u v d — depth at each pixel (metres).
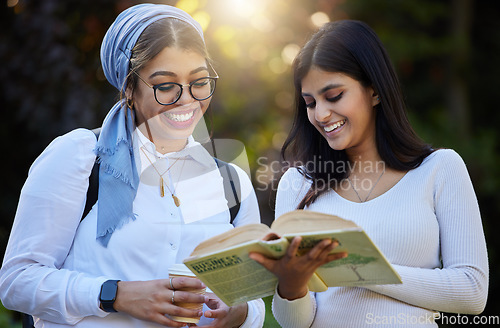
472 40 10.05
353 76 2.66
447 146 8.94
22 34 6.43
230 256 2.21
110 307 2.60
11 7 6.62
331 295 2.65
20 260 2.67
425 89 9.67
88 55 6.47
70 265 2.74
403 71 9.30
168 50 2.73
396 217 2.60
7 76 6.50
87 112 6.17
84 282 2.63
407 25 9.48
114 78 2.93
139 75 2.76
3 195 6.79
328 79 2.65
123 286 2.62
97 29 6.39
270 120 7.34
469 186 2.63
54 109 6.40
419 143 2.71
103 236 2.70
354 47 2.66
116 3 6.32
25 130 6.86
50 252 2.69
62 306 2.62
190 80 2.77
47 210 2.67
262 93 7.33
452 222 2.57
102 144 2.77
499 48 10.03
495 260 8.77
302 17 7.30
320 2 7.40
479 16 10.09
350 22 2.73
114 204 2.72
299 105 2.89
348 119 2.67
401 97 2.74
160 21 2.77
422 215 2.58
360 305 2.60
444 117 9.28
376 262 2.17
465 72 9.48
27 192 2.70
